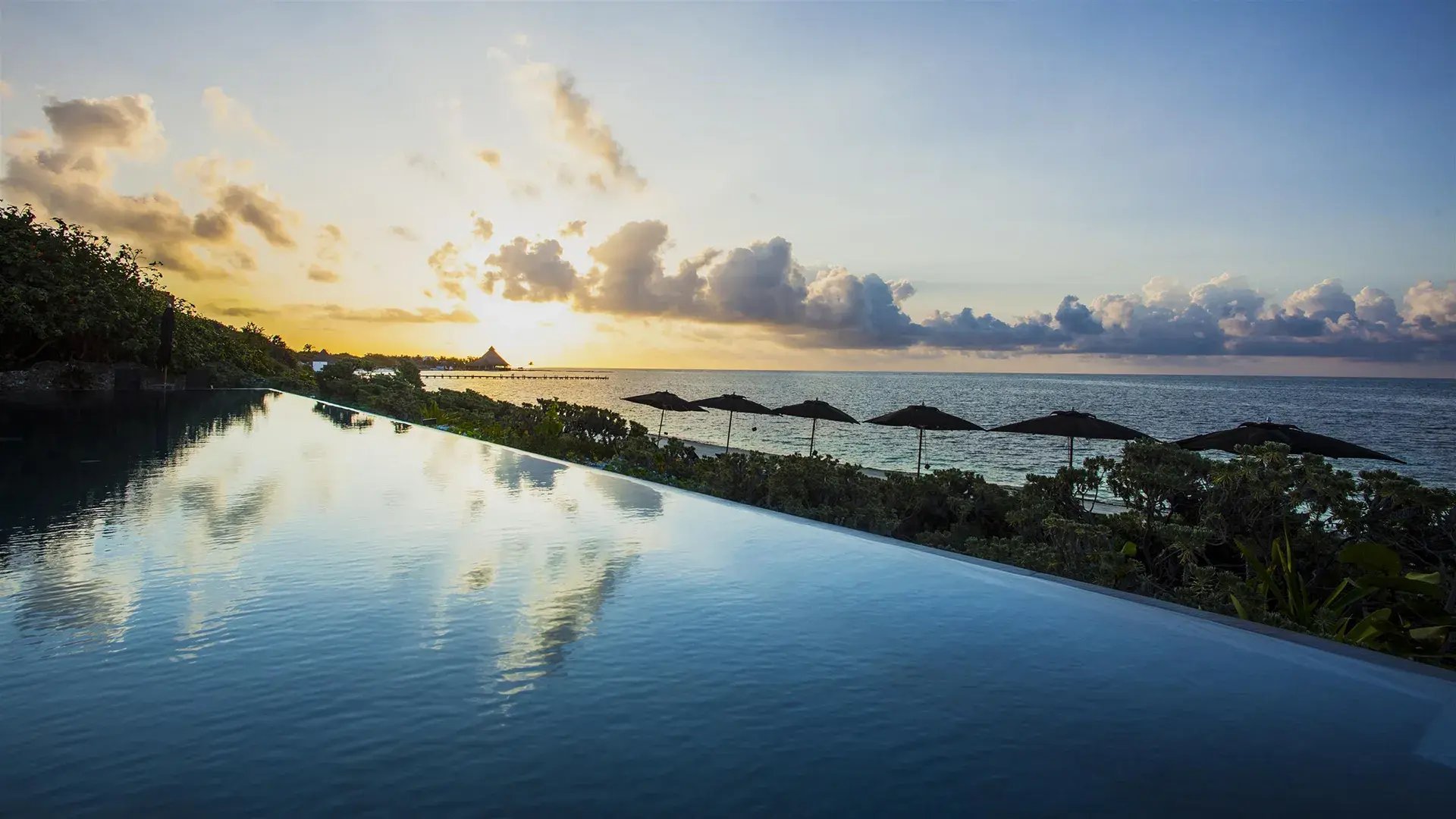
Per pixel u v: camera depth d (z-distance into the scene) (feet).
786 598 12.21
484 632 9.97
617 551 15.56
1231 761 6.75
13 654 8.82
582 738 6.85
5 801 5.46
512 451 38.50
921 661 9.36
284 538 16.03
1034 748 6.91
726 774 6.22
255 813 5.34
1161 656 9.77
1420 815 5.81
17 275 92.73
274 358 190.29
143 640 9.37
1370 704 8.21
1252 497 22.59
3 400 71.41
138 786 5.74
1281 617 15.66
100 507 19.62
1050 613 11.71
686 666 8.93
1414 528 22.09
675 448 47.73
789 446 111.75
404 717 7.22
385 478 27.02
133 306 107.86
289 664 8.64
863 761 6.56
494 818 5.36
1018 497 28.04
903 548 16.43
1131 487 23.67
